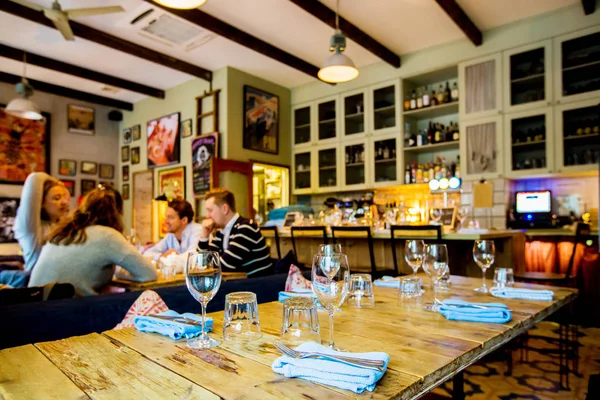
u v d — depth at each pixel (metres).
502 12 4.24
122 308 1.42
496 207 4.50
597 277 3.35
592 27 3.97
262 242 2.51
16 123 6.10
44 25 4.14
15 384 0.64
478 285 1.60
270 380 0.64
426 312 1.14
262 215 6.47
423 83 5.52
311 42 4.84
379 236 3.39
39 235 2.54
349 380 0.60
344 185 5.86
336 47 3.77
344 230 3.48
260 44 4.73
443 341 0.85
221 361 0.74
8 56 4.89
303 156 6.44
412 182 5.18
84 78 5.63
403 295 1.29
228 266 2.37
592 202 4.34
